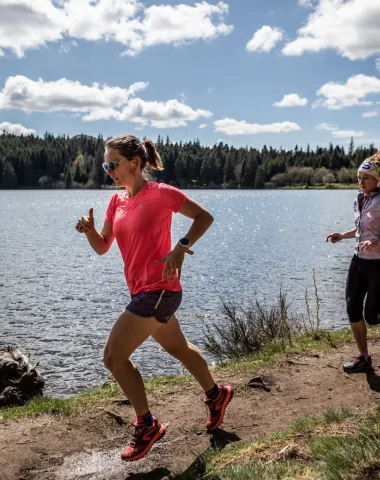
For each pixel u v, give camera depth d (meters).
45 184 178.25
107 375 9.37
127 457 3.74
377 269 5.25
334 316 13.35
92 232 3.94
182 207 3.60
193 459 3.95
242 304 15.22
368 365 5.71
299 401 5.01
